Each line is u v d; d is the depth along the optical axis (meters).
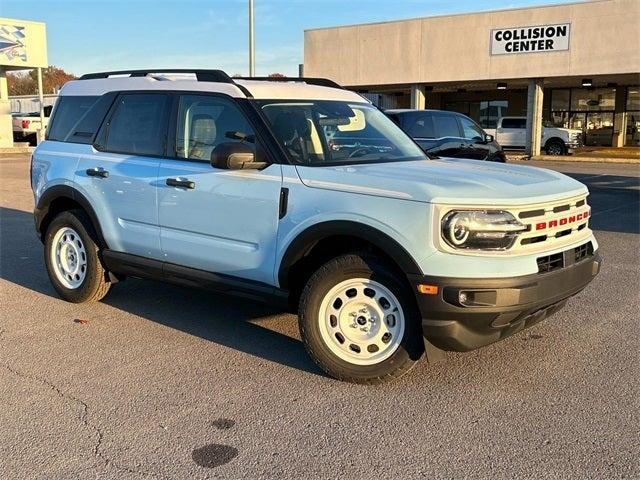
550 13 28.41
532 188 4.11
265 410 3.93
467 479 3.17
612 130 35.78
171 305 6.11
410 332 4.06
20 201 13.76
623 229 10.26
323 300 4.30
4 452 3.45
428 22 31.16
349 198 4.12
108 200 5.61
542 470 3.24
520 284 3.78
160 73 5.57
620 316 5.70
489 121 38.53
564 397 4.09
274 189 4.48
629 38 26.97
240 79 5.27
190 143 5.11
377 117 5.65
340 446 3.50
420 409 3.94
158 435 3.63
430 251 3.82
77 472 3.26
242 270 4.74
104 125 5.80
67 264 6.19
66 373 4.50
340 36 33.50
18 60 29.41
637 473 3.20
